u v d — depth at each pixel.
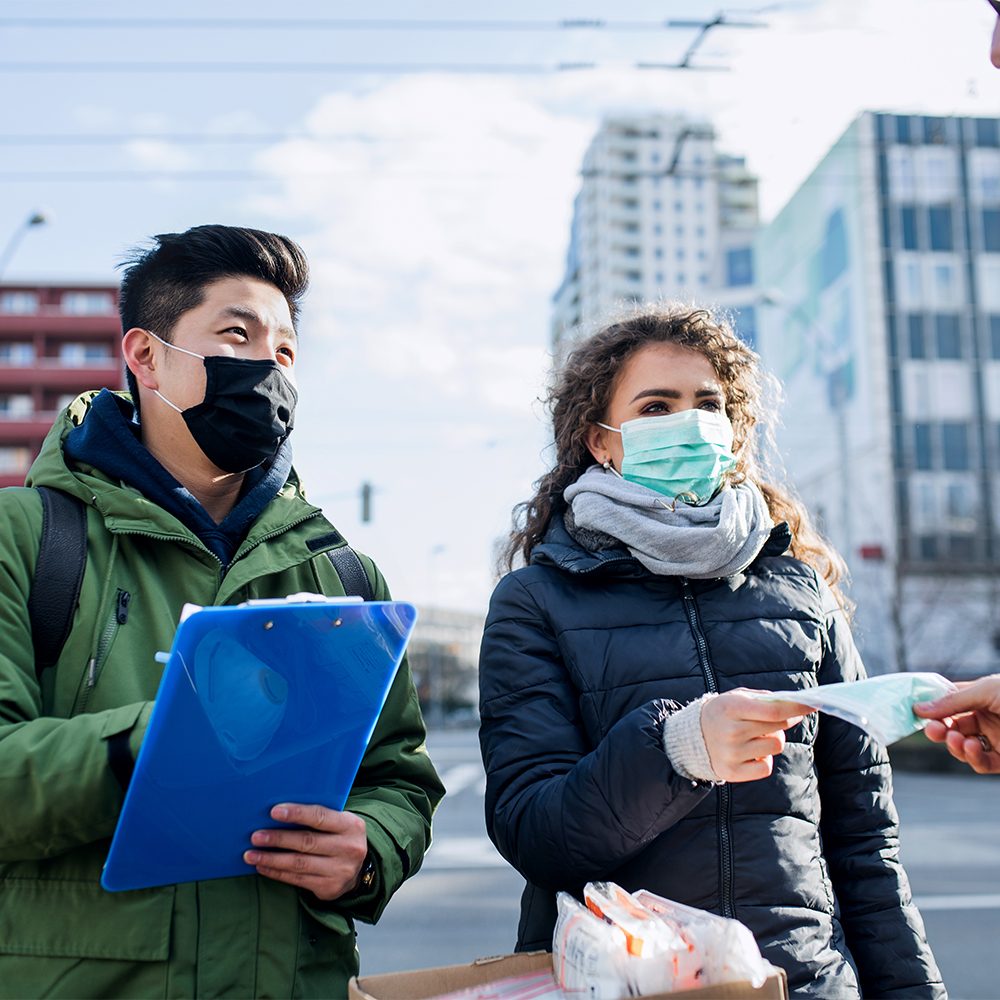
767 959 1.46
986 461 29.11
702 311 2.10
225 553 1.64
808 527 2.27
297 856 1.35
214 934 1.36
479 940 5.36
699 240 90.38
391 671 1.30
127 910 1.31
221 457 1.65
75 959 1.29
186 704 1.13
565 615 1.70
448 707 66.69
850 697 1.22
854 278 30.86
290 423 1.71
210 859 1.32
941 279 30.39
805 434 33.53
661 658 1.65
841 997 1.47
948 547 28.11
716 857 1.52
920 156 30.91
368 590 1.75
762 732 1.27
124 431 1.61
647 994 1.09
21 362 38.72
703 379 1.97
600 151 89.75
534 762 1.59
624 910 1.23
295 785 1.31
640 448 1.90
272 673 1.19
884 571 26.56
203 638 1.11
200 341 1.64
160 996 1.30
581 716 1.66
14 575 1.40
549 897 1.63
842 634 1.84
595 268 91.69
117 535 1.52
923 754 19.84
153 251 1.70
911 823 10.30
